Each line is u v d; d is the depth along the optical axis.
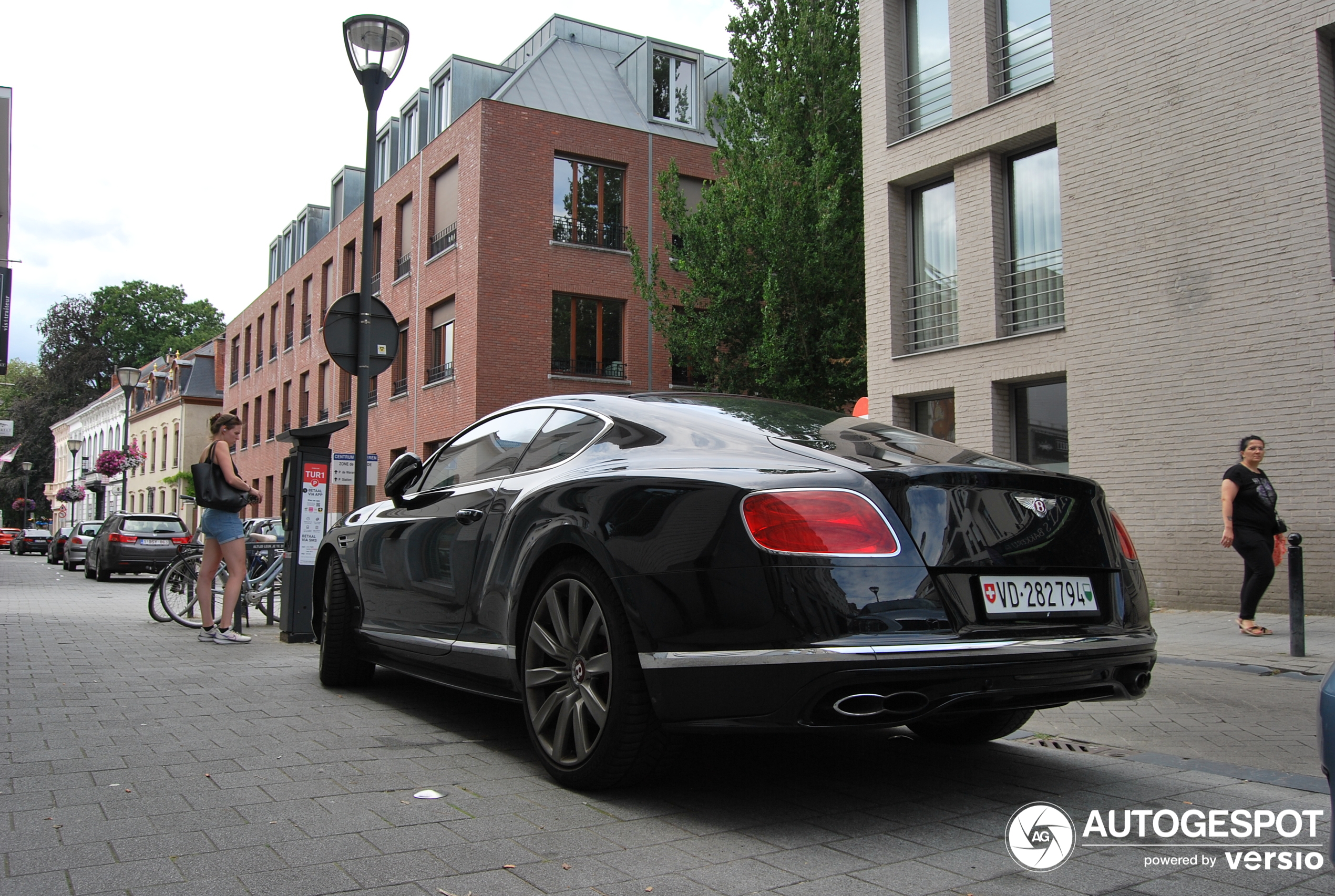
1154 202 11.61
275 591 9.82
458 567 4.32
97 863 2.65
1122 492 11.77
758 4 18.30
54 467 80.62
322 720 4.71
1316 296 10.16
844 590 2.86
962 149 13.86
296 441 8.24
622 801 3.34
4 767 3.71
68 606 12.57
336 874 2.59
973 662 2.88
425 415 25.14
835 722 2.88
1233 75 10.93
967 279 13.88
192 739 4.23
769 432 3.57
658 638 3.09
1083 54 12.41
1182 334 11.28
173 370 55.94
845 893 2.51
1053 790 3.58
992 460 3.48
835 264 17.17
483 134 23.00
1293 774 3.82
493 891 2.49
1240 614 8.79
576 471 3.80
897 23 15.29
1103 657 3.16
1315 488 10.09
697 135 27.28
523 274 23.23
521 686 3.79
